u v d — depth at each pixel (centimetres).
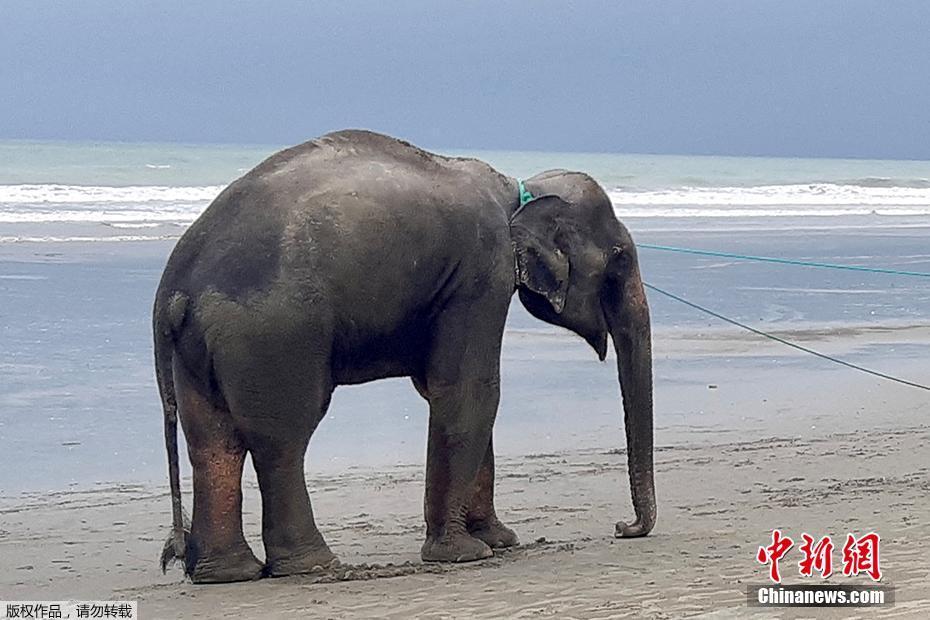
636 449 836
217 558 727
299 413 713
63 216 3356
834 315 1953
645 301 852
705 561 739
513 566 746
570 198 830
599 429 1221
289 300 697
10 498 962
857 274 2478
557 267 801
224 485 729
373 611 646
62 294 1938
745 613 618
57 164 5950
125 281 2116
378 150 762
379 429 1209
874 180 6222
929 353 1669
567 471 1060
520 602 655
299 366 706
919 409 1331
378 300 725
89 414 1229
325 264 706
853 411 1315
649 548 782
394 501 959
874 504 909
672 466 1067
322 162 740
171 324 712
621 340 845
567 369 1508
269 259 700
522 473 1052
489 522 820
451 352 757
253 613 651
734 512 896
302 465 729
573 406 1317
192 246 717
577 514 924
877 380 1480
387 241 723
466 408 765
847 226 3741
